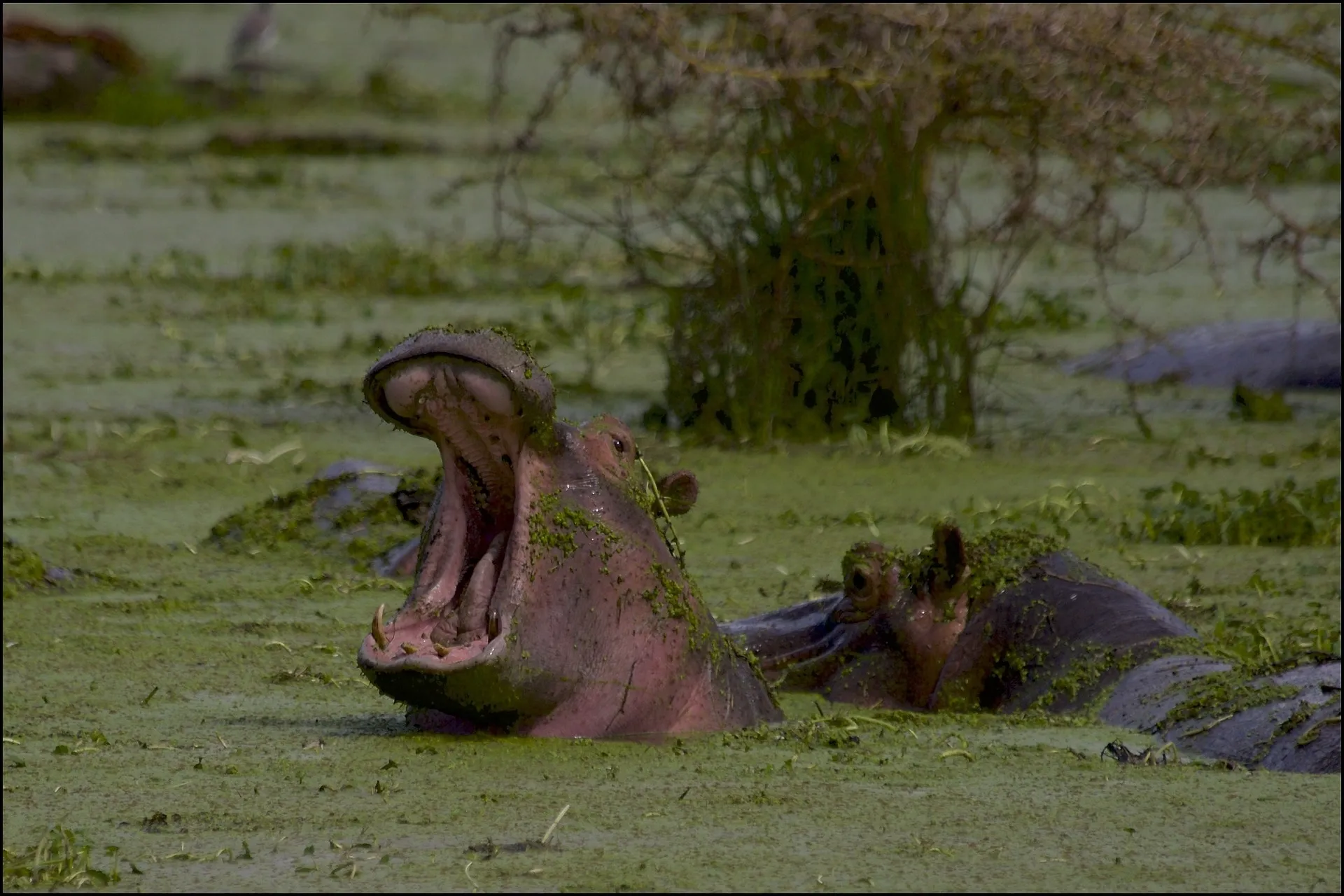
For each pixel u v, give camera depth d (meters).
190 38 131.38
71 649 23.88
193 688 21.80
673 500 20.11
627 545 18.64
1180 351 50.78
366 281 62.94
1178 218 66.75
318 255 65.38
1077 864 15.04
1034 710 21.78
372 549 30.45
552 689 18.33
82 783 17.33
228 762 18.02
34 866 14.63
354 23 139.25
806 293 40.69
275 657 23.58
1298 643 23.61
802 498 35.31
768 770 17.86
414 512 31.61
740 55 38.44
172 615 26.31
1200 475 38.16
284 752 18.42
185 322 56.03
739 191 40.44
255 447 39.78
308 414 43.75
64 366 49.16
